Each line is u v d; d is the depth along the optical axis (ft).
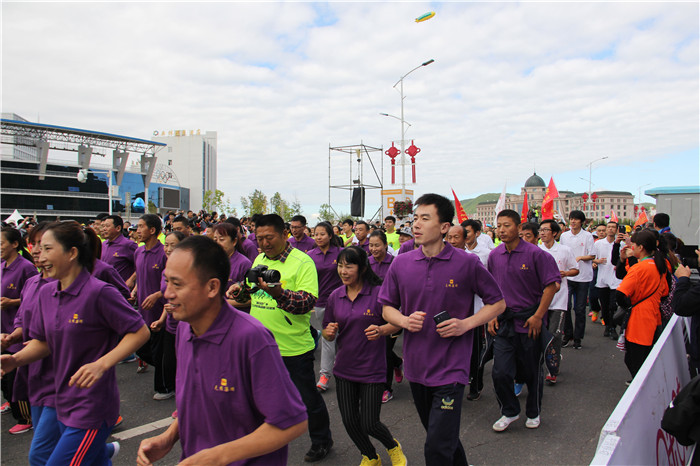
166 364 16.25
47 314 9.27
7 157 165.89
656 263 15.78
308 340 12.63
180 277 5.83
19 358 9.18
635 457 7.59
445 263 10.39
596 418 15.30
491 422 15.15
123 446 13.39
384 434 11.44
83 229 9.62
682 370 12.94
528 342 14.33
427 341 10.23
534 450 13.12
